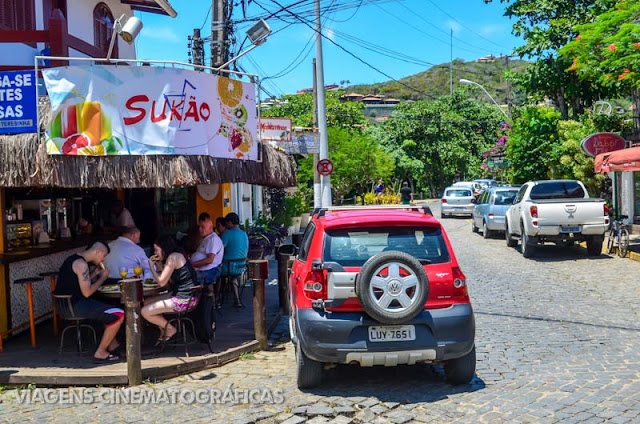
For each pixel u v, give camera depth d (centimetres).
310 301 588
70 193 1114
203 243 912
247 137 860
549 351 732
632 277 1232
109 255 775
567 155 2166
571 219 1497
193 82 742
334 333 570
